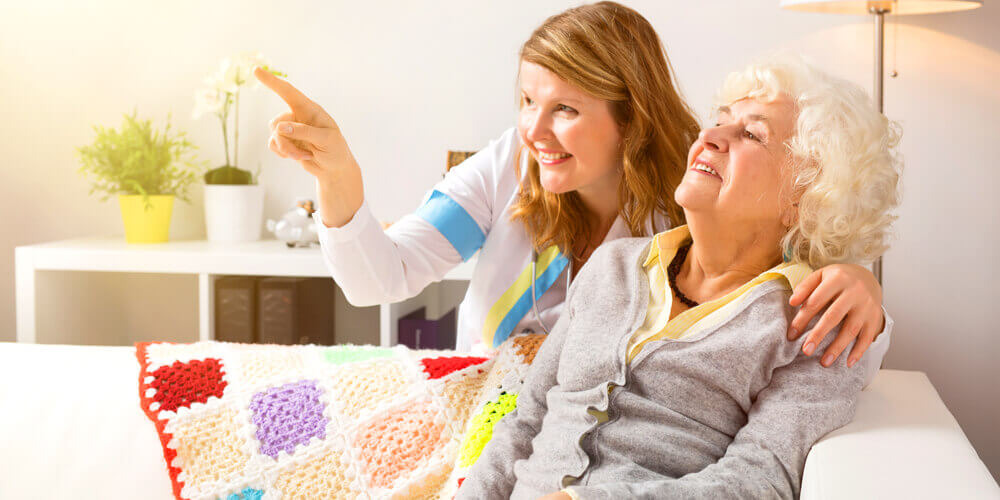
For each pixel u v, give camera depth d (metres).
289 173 2.58
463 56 2.47
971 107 2.27
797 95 1.05
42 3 2.63
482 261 1.43
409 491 1.18
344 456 1.19
